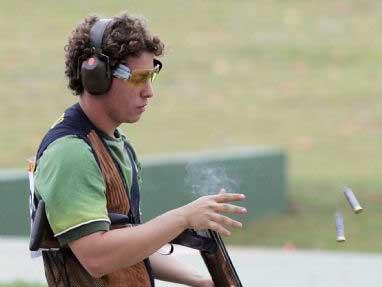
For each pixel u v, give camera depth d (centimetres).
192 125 4031
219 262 904
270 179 3027
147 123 4025
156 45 862
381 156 3681
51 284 873
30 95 4288
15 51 4828
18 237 2523
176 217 827
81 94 869
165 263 965
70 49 868
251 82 4591
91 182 836
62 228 827
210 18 5369
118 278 866
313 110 4250
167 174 2744
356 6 5531
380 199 3111
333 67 4791
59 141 843
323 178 3394
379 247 2680
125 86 854
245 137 3916
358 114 4197
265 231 2867
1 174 2578
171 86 4491
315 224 2922
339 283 2005
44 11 5359
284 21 5347
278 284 1986
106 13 5309
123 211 866
